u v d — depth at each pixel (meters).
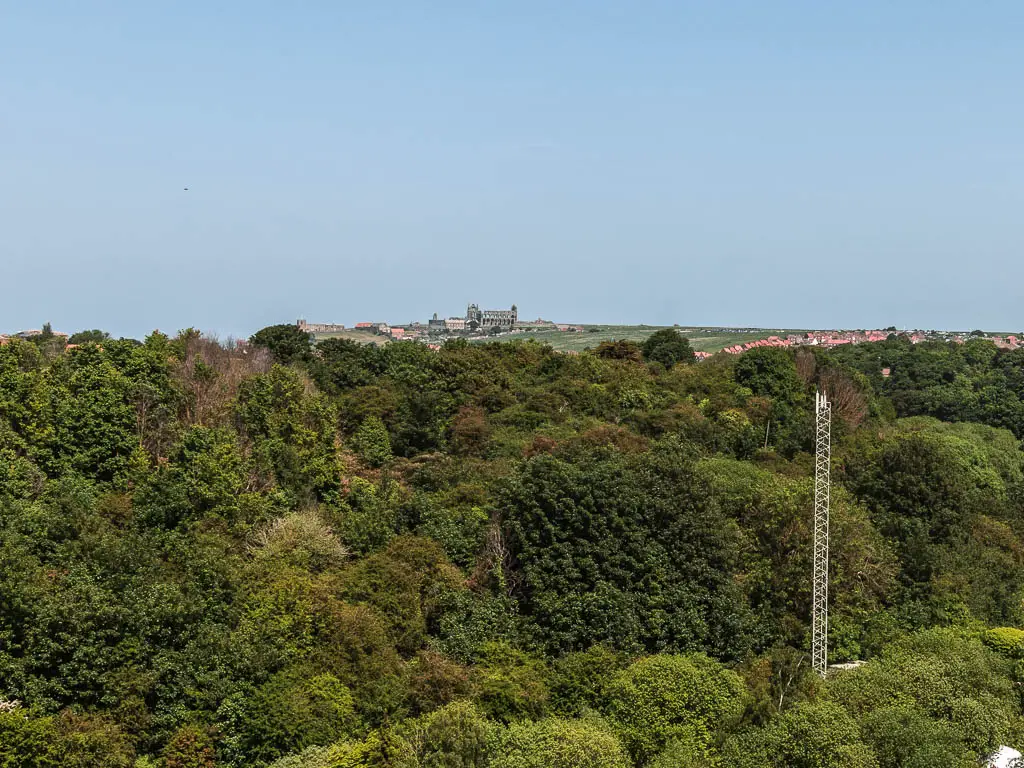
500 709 48.22
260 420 66.94
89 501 54.47
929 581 67.69
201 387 69.00
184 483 56.44
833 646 61.72
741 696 51.06
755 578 63.53
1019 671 57.12
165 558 52.03
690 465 66.56
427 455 78.94
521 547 60.00
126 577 47.56
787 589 63.69
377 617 52.34
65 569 47.81
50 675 43.22
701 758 47.09
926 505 74.25
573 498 60.78
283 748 44.06
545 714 49.44
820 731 46.09
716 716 49.75
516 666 51.94
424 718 46.25
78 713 42.44
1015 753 50.06
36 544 48.84
